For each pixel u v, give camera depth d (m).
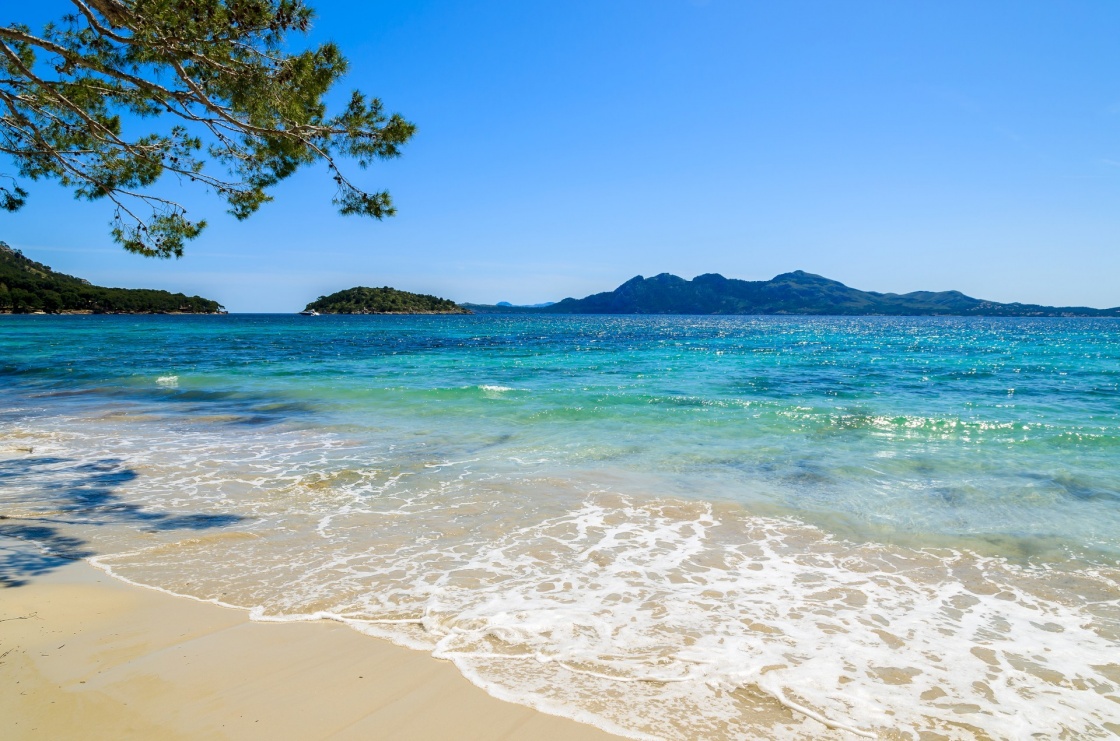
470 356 33.50
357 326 93.25
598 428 12.41
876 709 3.50
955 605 4.90
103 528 6.56
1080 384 20.52
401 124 8.63
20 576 5.22
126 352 35.41
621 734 3.24
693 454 10.16
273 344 45.16
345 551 5.98
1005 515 7.19
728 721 3.37
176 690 3.57
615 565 5.69
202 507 7.36
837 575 5.50
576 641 4.24
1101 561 5.84
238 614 4.60
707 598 4.99
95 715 3.30
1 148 8.66
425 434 11.85
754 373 24.06
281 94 7.60
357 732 3.22
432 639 4.25
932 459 9.85
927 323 137.12
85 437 11.62
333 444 10.99
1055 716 3.46
